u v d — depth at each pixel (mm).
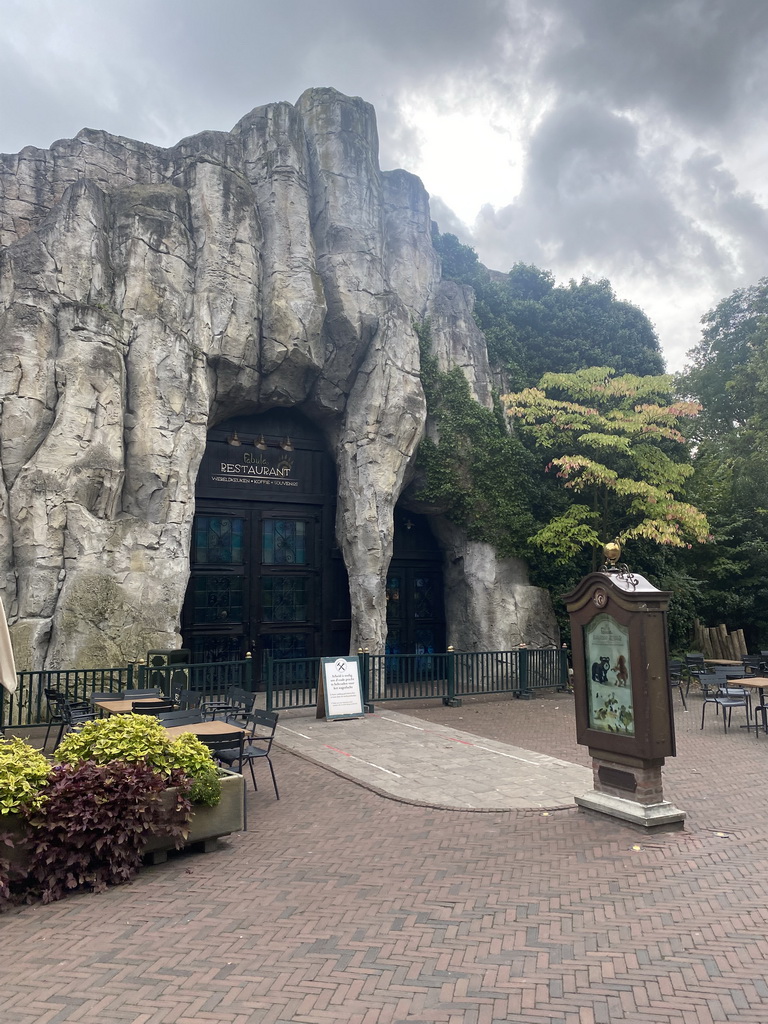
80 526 14305
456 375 20484
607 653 7855
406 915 5258
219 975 4402
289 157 18281
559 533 19453
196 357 16375
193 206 17219
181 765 6660
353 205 19031
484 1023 3873
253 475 18844
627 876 6004
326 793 8898
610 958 4586
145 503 15398
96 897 5668
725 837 7074
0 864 5504
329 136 19188
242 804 7195
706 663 21000
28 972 4461
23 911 5422
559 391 22531
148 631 14680
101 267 15766
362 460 18500
